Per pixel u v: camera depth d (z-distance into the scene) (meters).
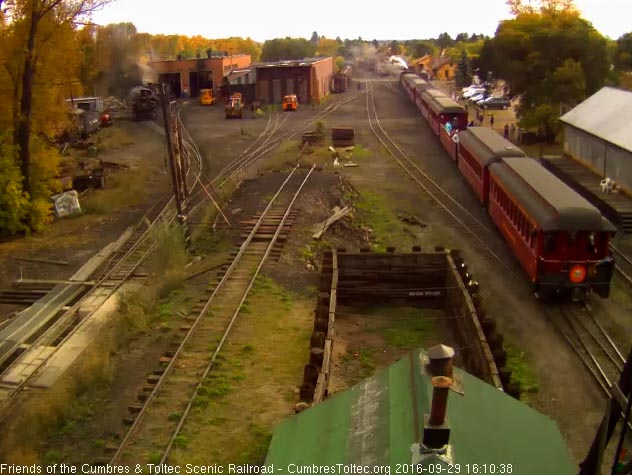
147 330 16.64
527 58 47.84
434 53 164.75
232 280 19.52
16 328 18.08
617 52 72.88
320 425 7.12
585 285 18.42
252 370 14.19
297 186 30.27
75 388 13.81
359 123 55.66
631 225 25.55
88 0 31.59
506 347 16.34
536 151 43.56
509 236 23.02
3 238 26.45
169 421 12.12
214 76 78.19
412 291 19.75
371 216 28.59
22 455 11.24
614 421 7.27
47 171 28.95
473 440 6.17
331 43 168.50
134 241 25.44
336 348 16.53
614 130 30.47
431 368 6.21
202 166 39.12
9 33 27.59
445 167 37.66
